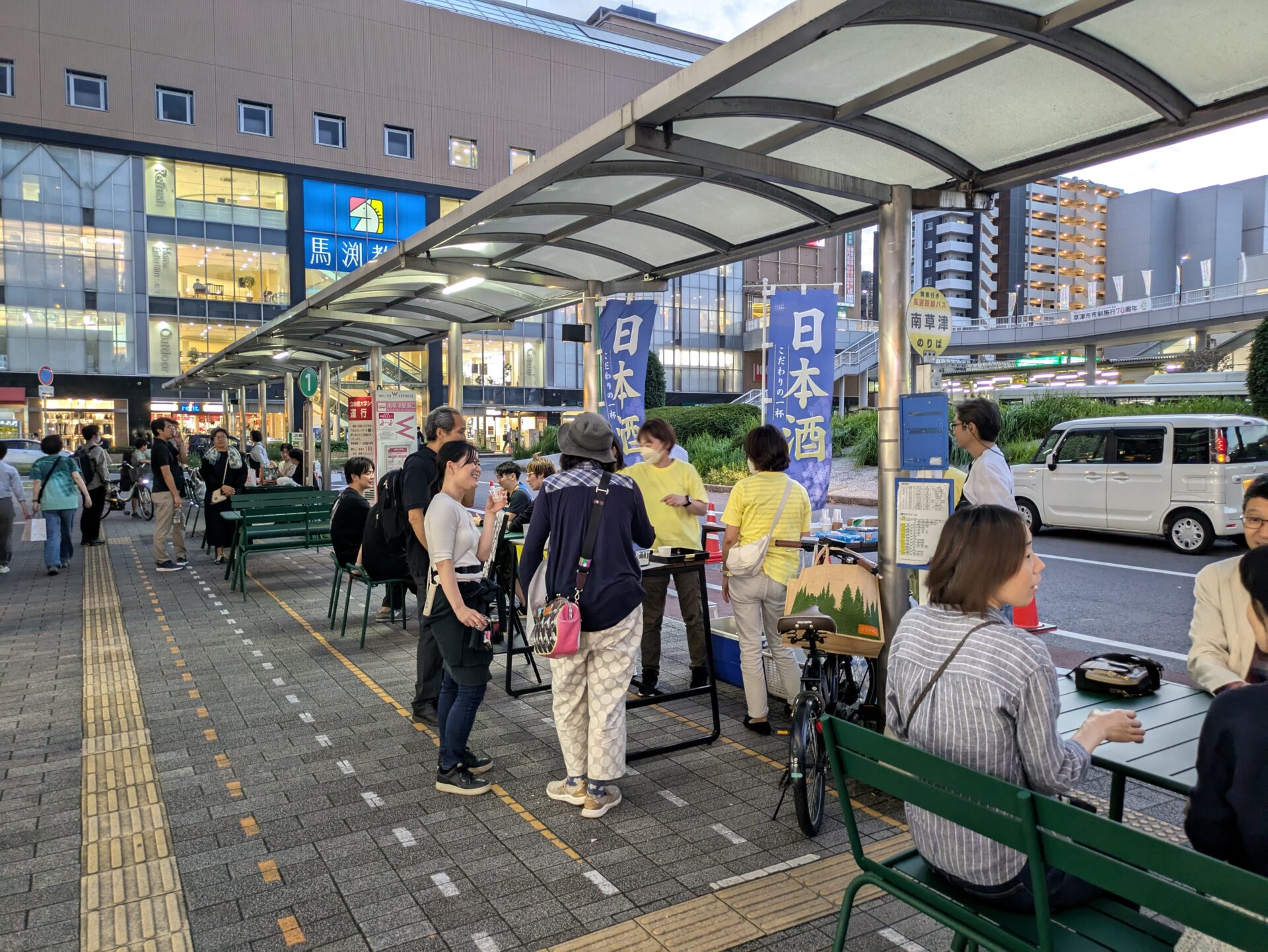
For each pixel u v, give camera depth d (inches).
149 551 491.8
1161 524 439.2
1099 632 283.9
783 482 186.2
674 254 268.8
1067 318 1870.1
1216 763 68.2
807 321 245.3
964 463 609.6
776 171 158.4
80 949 109.8
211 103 1518.2
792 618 152.7
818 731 143.0
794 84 143.3
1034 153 168.2
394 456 387.2
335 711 205.6
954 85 145.1
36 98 1392.7
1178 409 772.6
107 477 521.3
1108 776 162.9
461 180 1765.5
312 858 134.0
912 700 86.3
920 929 113.9
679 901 120.8
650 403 1280.8
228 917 117.3
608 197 217.6
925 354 173.0
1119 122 154.6
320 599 345.4
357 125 1649.9
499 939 111.5
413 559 195.5
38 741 185.0
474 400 1898.4
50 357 1454.2
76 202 1453.0
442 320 398.0
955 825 83.7
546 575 150.9
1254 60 131.0
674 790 160.6
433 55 1724.9
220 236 1557.6
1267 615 76.6
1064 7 119.7
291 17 1579.7
